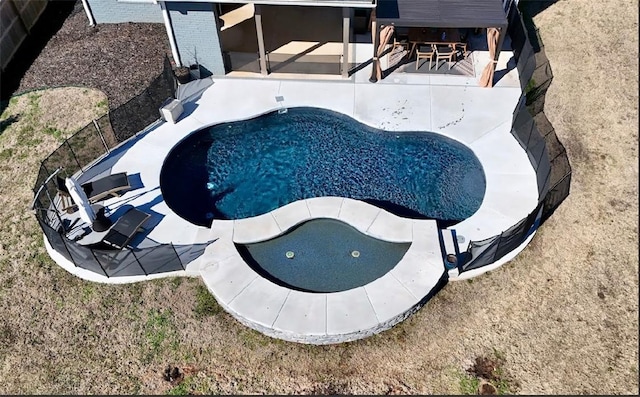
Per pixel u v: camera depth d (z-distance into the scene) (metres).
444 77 22.08
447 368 15.08
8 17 23.59
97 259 15.91
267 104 21.31
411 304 15.46
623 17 24.83
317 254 16.89
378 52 20.97
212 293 16.20
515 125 19.83
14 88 22.83
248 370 15.16
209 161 20.06
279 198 18.88
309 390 14.80
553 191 17.47
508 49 23.12
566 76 22.58
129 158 19.69
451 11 20.08
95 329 15.98
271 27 24.23
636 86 22.06
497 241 15.74
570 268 16.84
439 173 19.38
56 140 20.78
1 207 18.92
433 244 16.73
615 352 15.27
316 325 15.16
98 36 24.75
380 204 18.56
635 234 17.59
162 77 20.48
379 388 14.79
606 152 19.91
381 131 20.52
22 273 17.25
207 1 19.09
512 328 15.71
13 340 15.87
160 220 17.83
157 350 15.55
